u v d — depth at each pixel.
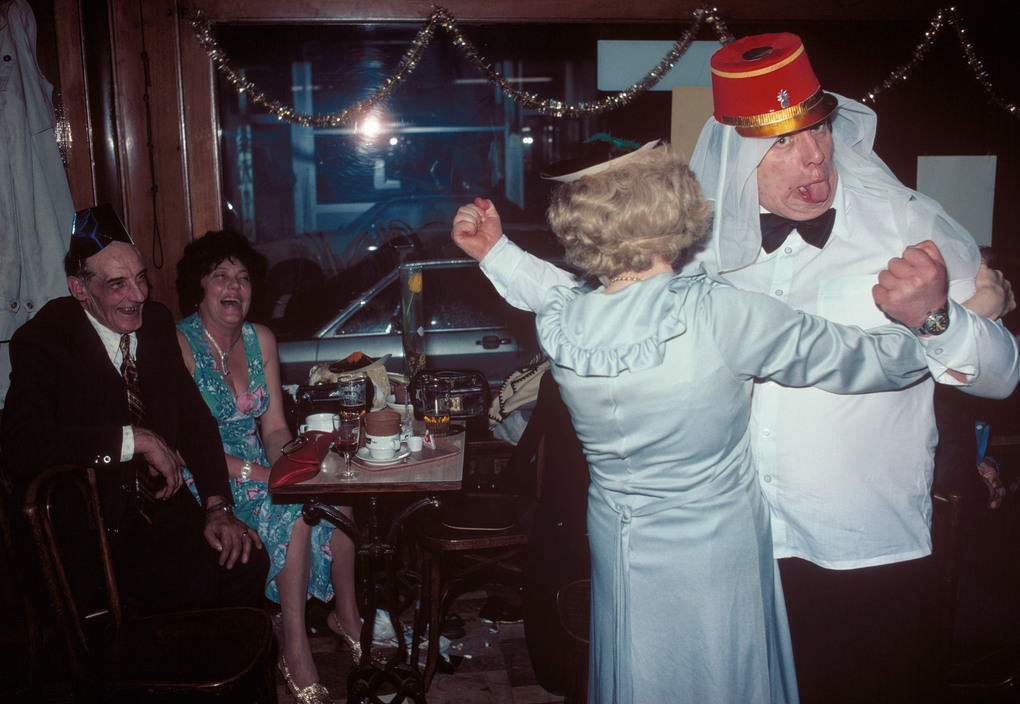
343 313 3.74
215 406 2.62
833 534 1.55
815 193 1.49
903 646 1.60
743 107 1.42
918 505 1.56
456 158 3.72
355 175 3.74
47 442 2.07
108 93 3.16
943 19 3.32
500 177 3.76
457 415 2.86
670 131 3.40
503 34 3.33
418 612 2.58
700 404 1.25
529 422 2.48
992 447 3.41
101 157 3.19
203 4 3.12
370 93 3.45
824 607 1.61
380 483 2.14
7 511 2.04
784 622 1.47
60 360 2.19
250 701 2.20
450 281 3.77
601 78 3.38
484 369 3.61
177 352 2.45
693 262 1.63
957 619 2.28
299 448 2.33
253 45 3.27
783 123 1.40
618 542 1.38
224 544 2.31
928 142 3.46
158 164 3.21
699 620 1.32
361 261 3.83
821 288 1.58
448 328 3.69
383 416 2.35
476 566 2.61
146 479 2.28
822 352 1.22
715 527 1.31
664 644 1.35
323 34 3.29
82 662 1.81
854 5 3.30
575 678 1.94
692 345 1.24
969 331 1.25
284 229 3.77
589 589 2.05
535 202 3.76
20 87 2.91
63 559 1.78
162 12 3.12
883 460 1.53
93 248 2.20
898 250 1.54
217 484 2.41
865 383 1.25
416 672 2.38
